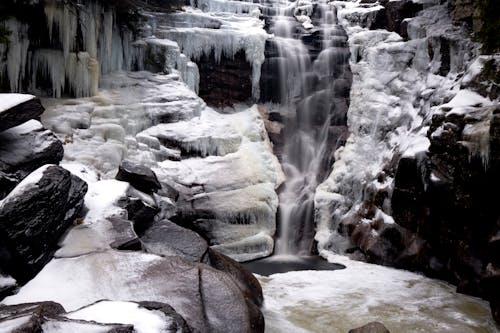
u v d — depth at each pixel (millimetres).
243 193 10094
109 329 3314
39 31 9539
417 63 11297
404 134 10398
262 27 14164
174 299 4805
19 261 5051
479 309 6641
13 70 9086
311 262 9477
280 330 5859
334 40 13547
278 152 12258
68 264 5352
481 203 6816
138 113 10375
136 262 5328
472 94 7801
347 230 9914
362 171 10609
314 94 13219
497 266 6113
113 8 10828
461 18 10719
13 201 5039
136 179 7680
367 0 14438
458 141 7043
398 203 8688
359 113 11711
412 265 8375
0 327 3105
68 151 8531
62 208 5703
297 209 10836
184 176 9859
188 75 12383
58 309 3996
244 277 6812
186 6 14359
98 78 10586
